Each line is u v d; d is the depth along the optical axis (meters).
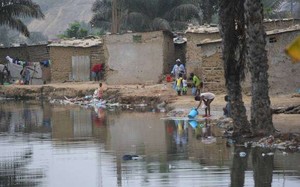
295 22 76.38
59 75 95.56
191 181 26.48
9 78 99.69
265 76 36.47
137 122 51.41
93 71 93.19
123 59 83.88
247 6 35.44
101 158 33.28
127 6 117.06
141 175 28.16
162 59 82.62
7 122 54.50
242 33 37.09
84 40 98.38
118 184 26.53
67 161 32.66
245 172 28.00
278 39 60.00
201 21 126.56
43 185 26.98
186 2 119.44
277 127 39.94
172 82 77.38
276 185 25.31
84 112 63.91
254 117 37.06
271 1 102.00
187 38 78.69
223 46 37.53
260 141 35.66
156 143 38.19
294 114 47.16
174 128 45.84
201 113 55.03
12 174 29.50
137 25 115.19
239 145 35.75
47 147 37.91
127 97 71.19
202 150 34.56
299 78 59.78
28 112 65.31
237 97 38.41
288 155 31.84
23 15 101.19
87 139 41.28
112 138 41.38
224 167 29.30
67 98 81.75
